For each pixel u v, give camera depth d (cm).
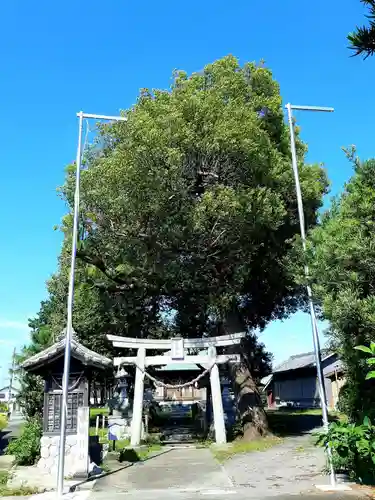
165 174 1560
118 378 2484
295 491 1024
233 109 1673
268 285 2250
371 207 876
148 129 1552
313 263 1021
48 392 1359
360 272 872
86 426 1318
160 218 1681
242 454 1678
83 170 1739
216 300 2028
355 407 1139
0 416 2352
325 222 1143
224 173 1750
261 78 1981
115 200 1616
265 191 1716
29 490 1101
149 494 1066
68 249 1920
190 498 1000
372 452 852
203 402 2775
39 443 1423
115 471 1402
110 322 2773
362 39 528
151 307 2662
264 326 2531
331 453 1079
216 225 1695
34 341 2359
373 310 812
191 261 1891
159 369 3078
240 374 2158
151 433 2430
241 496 1002
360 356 1003
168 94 1802
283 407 4956
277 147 1969
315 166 2108
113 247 1905
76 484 1177
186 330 2695
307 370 4616
